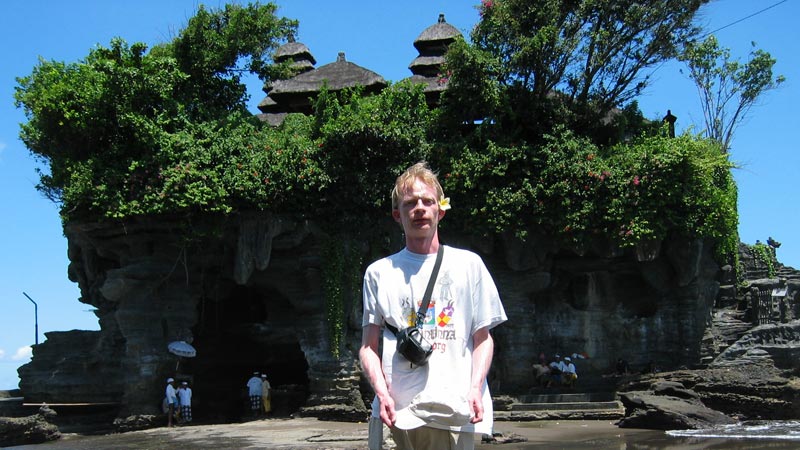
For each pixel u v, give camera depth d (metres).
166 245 29.89
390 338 4.39
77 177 28.19
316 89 38.25
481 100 30.97
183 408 29.08
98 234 30.05
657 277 33.28
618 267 33.72
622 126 33.75
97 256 33.28
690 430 24.77
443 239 31.28
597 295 35.22
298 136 30.80
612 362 34.81
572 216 30.48
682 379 30.05
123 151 29.14
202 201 28.09
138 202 28.25
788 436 22.53
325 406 29.02
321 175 29.61
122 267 30.05
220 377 34.88
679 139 31.72
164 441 23.83
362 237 30.61
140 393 28.97
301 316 30.78
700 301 33.19
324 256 30.09
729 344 33.25
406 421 4.12
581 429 25.69
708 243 33.53
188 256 30.41
